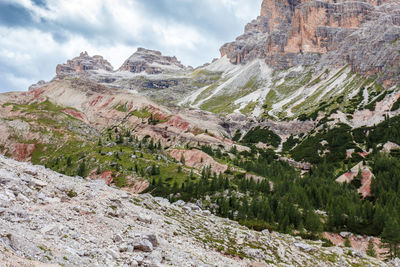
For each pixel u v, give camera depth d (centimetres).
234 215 11412
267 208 11250
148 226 4131
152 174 16300
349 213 11888
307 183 16075
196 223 5412
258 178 16488
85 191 4384
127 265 2684
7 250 2047
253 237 5422
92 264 2450
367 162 18262
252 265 4162
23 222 2678
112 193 5094
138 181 15500
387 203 12600
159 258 3048
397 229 8638
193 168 18200
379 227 10881
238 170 18475
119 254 2852
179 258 3338
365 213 11906
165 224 4566
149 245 3161
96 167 17000
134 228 3750
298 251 5622
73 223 3161
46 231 2659
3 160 4419
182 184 14288
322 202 13662
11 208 2883
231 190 13975
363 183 15850
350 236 10769
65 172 17175
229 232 5469
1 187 3253
